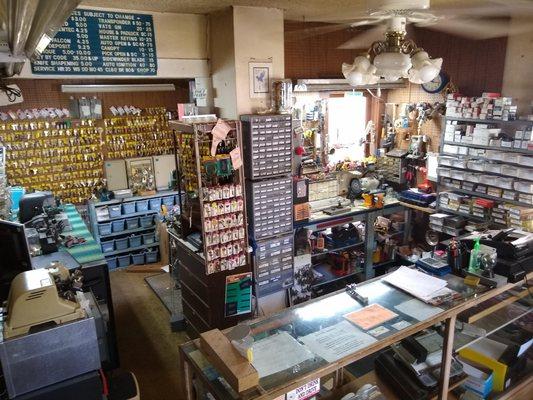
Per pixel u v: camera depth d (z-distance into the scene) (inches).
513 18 150.3
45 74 125.5
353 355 73.0
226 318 140.8
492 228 154.7
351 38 187.3
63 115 204.7
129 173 220.8
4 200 157.9
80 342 75.9
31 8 56.1
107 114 215.2
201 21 145.9
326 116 195.2
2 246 105.5
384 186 202.4
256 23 137.9
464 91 175.3
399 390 89.1
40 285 73.8
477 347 107.0
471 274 96.3
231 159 130.1
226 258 135.6
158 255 230.2
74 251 137.4
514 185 148.1
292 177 150.2
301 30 166.7
